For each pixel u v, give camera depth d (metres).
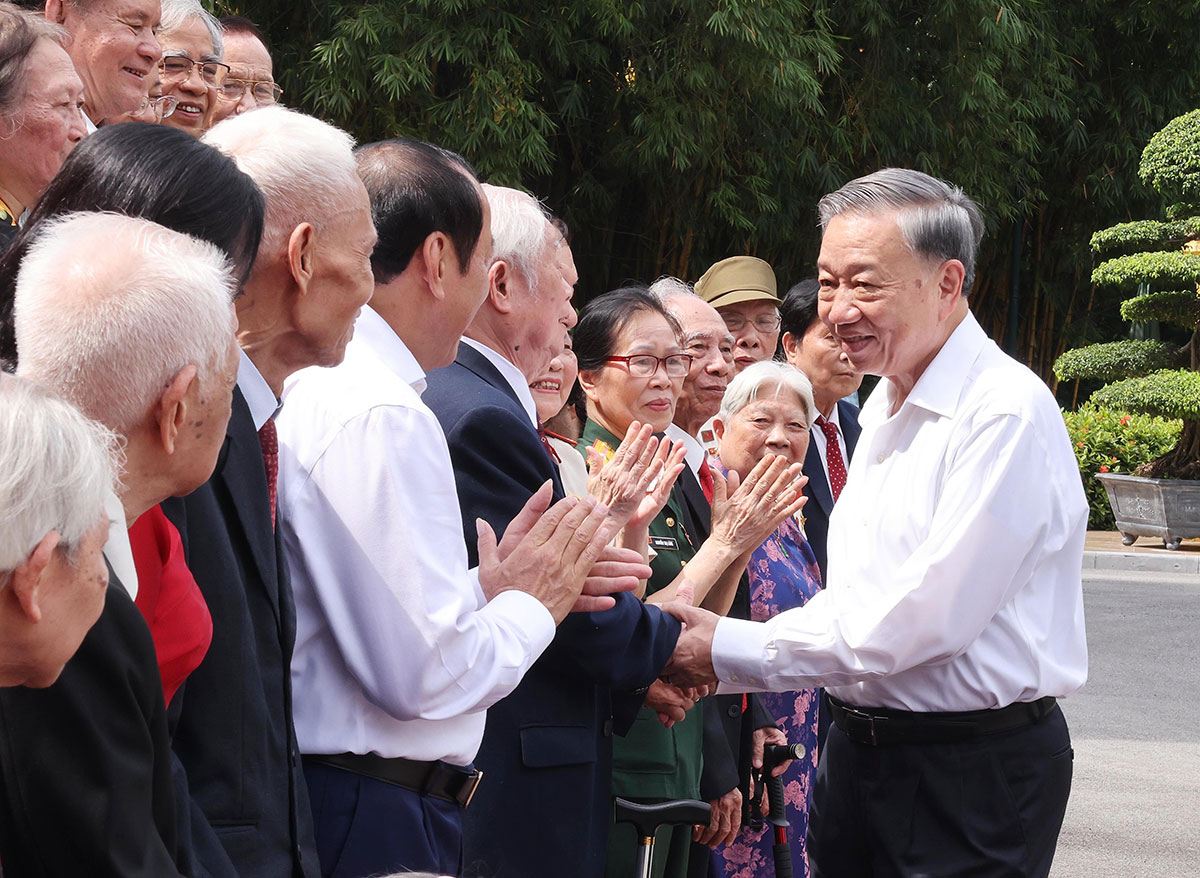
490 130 10.62
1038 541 2.87
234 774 1.77
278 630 1.91
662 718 2.99
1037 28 14.48
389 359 2.28
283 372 2.04
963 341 2.99
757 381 3.79
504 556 2.41
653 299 3.61
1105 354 13.53
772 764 3.25
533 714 2.52
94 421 1.47
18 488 1.25
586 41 11.50
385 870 2.10
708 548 3.14
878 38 13.19
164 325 1.54
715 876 3.39
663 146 11.49
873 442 3.09
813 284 4.54
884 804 2.96
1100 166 16.03
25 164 2.44
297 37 11.07
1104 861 4.78
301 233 1.96
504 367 2.70
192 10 3.83
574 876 2.54
